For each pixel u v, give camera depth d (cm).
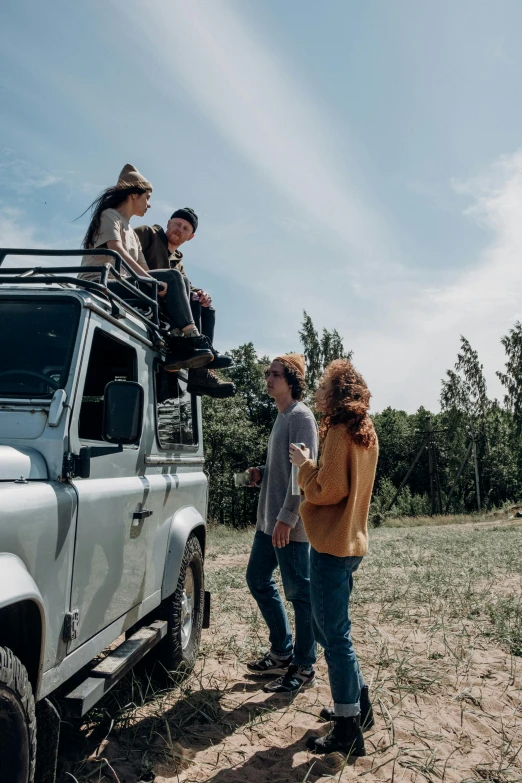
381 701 391
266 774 303
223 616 625
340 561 325
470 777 301
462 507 4803
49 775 241
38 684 233
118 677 302
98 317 310
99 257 425
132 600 343
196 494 477
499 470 5900
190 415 489
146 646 348
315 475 329
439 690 416
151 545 373
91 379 310
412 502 4625
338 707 319
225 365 467
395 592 717
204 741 338
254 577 448
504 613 603
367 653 493
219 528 2597
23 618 232
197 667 462
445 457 6706
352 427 322
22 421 267
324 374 340
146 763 303
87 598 281
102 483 303
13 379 281
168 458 418
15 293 301
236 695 405
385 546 1443
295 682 413
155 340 393
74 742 329
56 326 291
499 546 1355
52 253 327
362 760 317
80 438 294
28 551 228
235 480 457
